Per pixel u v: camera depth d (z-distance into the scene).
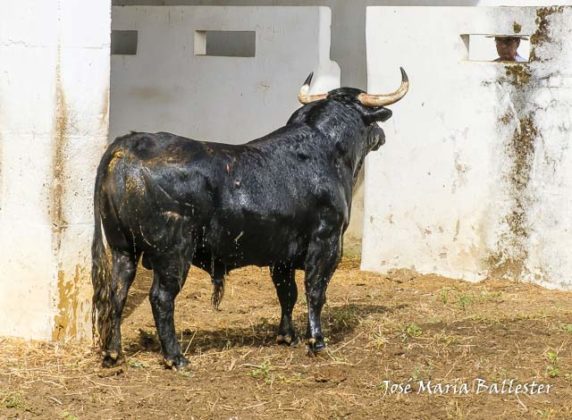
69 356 9.73
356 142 10.12
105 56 10.11
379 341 10.45
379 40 14.09
